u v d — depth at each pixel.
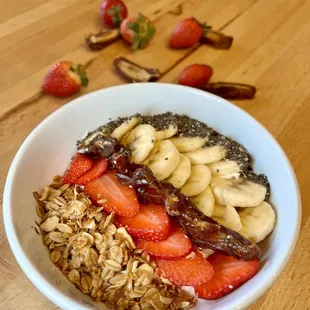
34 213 0.23
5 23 0.38
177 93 0.28
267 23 0.39
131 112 0.28
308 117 0.31
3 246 0.23
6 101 0.31
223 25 0.39
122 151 0.24
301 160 0.28
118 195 0.23
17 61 0.34
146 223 0.22
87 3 0.41
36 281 0.18
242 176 0.25
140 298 0.20
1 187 0.26
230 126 0.27
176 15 0.39
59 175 0.26
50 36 0.37
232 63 0.35
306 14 0.40
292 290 0.22
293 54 0.36
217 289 0.20
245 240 0.21
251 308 0.22
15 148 0.28
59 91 0.31
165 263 0.21
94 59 0.35
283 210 0.23
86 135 0.27
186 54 0.36
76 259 0.21
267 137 0.25
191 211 0.21
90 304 0.19
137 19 0.35
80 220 0.22
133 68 0.33
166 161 0.24
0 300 0.21
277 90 0.33
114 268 0.21
